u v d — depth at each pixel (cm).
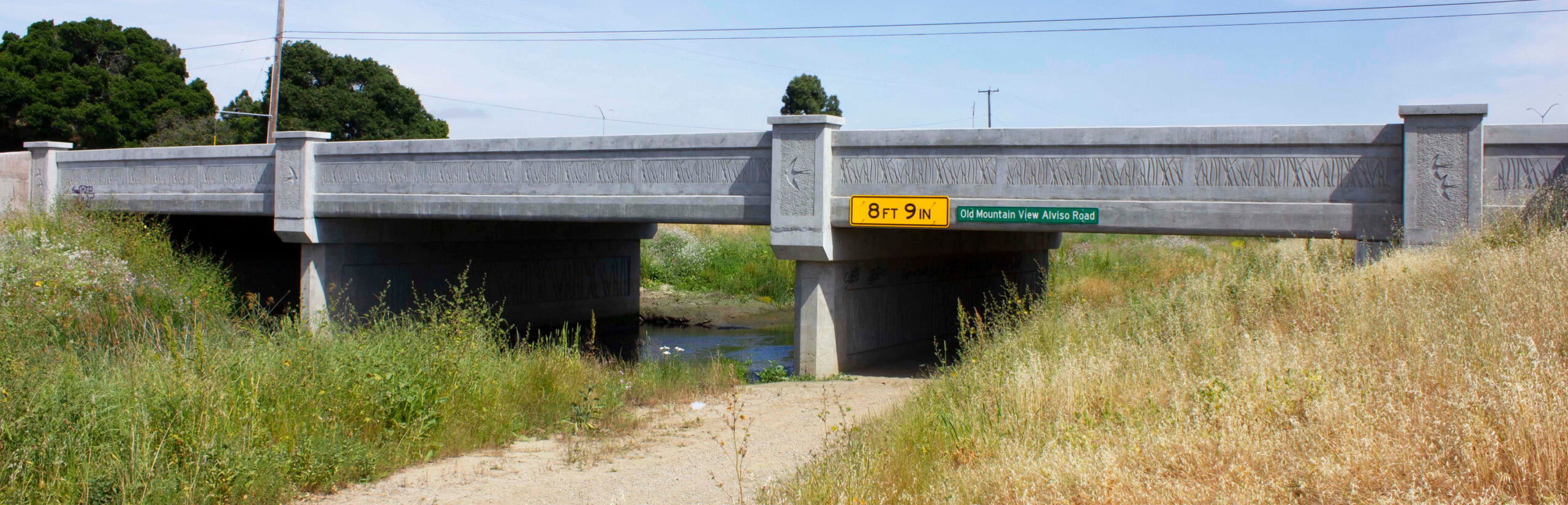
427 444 848
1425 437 515
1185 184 1355
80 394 726
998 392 758
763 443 890
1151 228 1370
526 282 2566
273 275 2738
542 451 866
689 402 1172
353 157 1966
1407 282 924
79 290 1256
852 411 1087
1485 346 625
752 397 1239
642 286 3312
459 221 2288
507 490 720
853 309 1659
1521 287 765
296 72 5253
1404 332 727
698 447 878
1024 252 2338
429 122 5803
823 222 1516
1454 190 1218
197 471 655
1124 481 516
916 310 1875
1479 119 1206
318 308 2003
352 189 1969
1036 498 518
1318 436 539
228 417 746
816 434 934
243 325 1282
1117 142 1382
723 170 1619
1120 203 1383
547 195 1772
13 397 676
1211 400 617
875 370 1670
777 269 3422
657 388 1239
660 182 1672
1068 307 1282
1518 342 595
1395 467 484
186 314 1344
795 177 1532
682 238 3659
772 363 1773
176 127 4653
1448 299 797
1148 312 1045
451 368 952
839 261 1596
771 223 1555
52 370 792
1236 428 565
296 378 858
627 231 2912
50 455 648
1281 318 906
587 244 2773
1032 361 803
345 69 5381
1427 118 1227
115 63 4709
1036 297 2155
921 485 589
